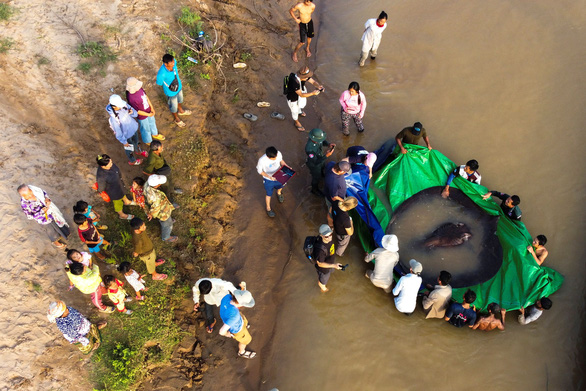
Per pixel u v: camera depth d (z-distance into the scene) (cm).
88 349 753
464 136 1186
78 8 1206
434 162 1048
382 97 1270
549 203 1059
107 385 749
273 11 1441
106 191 840
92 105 1054
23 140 961
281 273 950
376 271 887
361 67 1338
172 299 865
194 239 950
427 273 923
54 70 1079
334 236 994
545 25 1448
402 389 815
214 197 1020
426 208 1016
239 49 1301
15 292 792
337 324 888
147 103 936
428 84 1302
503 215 975
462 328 882
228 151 1102
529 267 891
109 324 808
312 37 1309
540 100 1259
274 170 936
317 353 852
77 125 1017
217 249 961
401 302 860
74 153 981
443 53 1374
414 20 1466
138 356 786
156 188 828
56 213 805
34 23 1145
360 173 1010
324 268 845
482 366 840
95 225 882
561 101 1255
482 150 1157
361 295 927
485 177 1105
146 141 995
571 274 947
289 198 1059
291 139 1160
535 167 1124
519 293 880
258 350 851
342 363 841
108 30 1180
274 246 985
